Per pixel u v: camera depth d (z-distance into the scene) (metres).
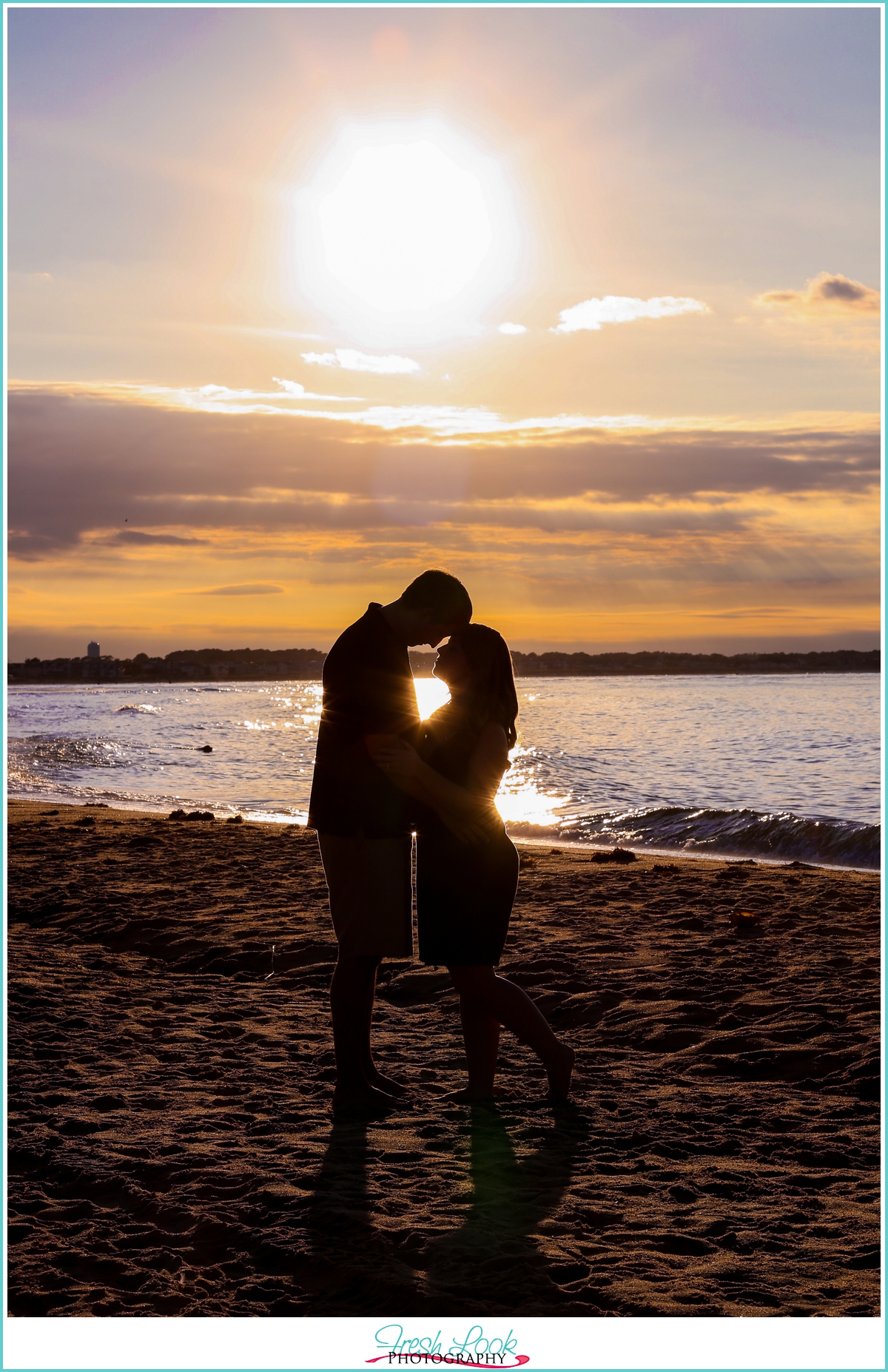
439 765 3.92
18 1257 2.78
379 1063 4.66
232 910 7.69
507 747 3.96
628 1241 2.90
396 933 4.05
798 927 6.99
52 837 11.74
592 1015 5.38
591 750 27.05
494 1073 4.28
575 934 6.97
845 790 18.17
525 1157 3.51
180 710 63.81
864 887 8.45
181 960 6.53
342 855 4.04
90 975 6.03
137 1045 4.78
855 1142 3.71
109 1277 2.71
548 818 15.75
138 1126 3.78
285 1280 2.68
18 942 6.88
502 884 4.00
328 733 4.00
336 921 4.08
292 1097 4.11
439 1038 5.07
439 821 3.98
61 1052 4.63
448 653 4.01
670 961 6.20
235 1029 5.07
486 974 4.05
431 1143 3.62
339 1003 4.02
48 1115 3.88
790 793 17.95
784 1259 2.80
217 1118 3.86
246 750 32.00
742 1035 4.87
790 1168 3.49
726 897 8.10
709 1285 2.65
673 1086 4.35
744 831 12.93
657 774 21.50
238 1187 3.21
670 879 9.00
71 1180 3.30
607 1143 3.68
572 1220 3.01
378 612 3.92
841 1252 2.84
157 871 9.42
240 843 11.22
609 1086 4.36
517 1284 2.62
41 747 30.86
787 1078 4.44
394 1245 2.82
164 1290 2.61
